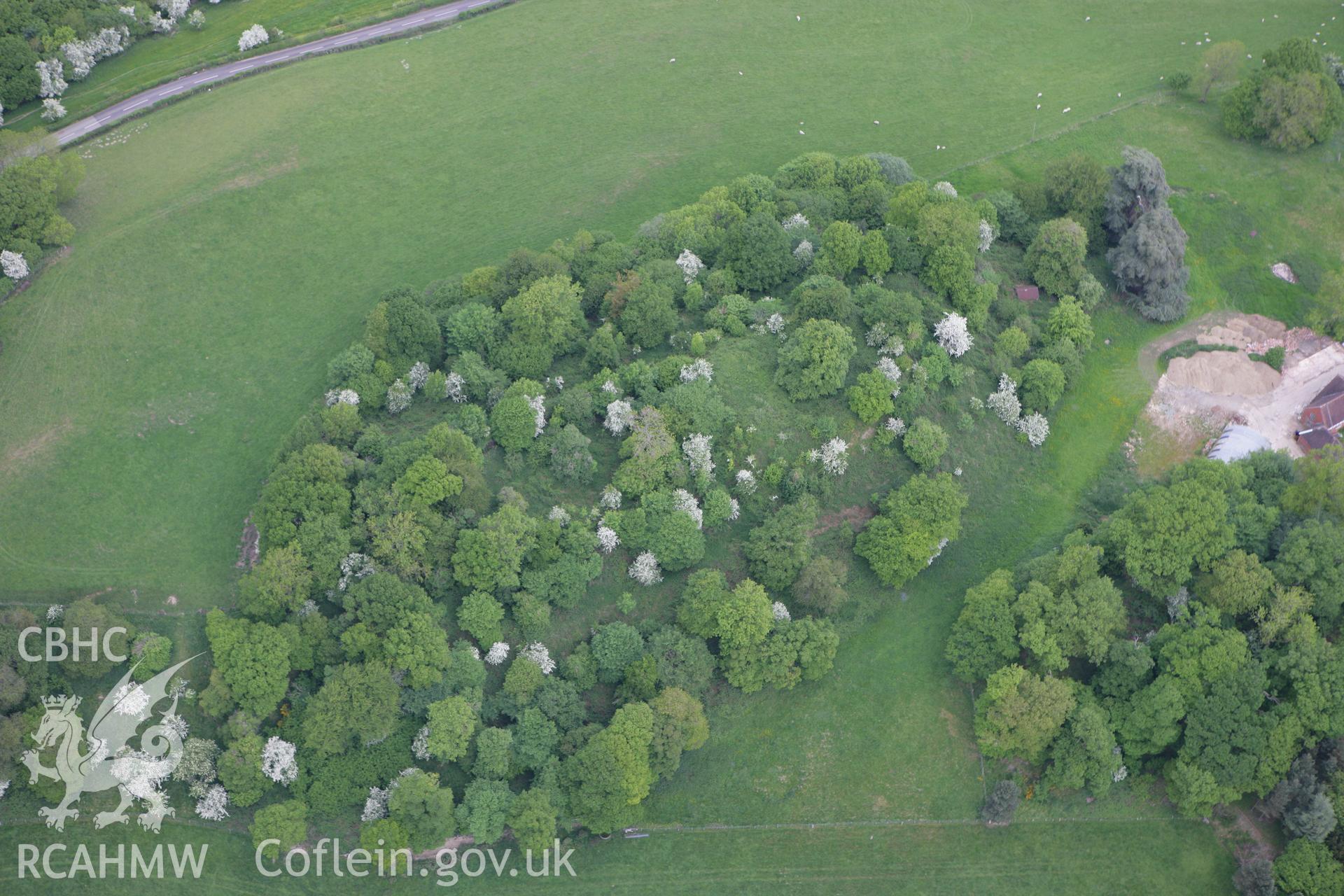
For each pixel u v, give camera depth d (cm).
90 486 16938
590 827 14488
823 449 16775
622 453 16562
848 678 16012
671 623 15938
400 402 17125
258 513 15750
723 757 15450
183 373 18288
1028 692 14938
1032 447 17950
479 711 14888
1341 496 15900
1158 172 19488
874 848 15025
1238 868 14788
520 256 18400
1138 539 15888
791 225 19025
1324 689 14662
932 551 16288
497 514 15600
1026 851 15012
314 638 14850
